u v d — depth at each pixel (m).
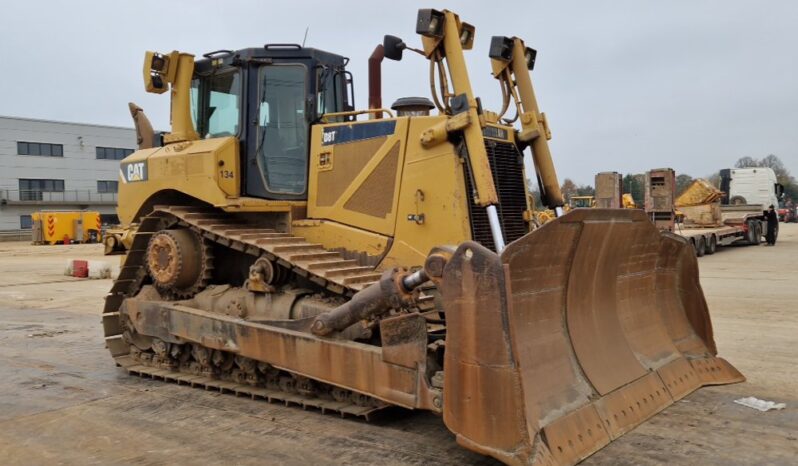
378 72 6.91
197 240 6.68
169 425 5.24
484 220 5.45
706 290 12.51
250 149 6.43
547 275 4.52
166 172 6.78
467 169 5.35
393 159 5.70
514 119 6.29
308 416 5.39
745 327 8.79
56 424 5.31
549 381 4.35
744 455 4.38
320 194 6.24
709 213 23.17
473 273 3.84
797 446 4.53
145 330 6.80
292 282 6.06
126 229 7.48
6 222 49.06
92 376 6.93
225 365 6.29
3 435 5.06
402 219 5.60
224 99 6.75
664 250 5.95
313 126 6.37
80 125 53.00
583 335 4.85
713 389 5.82
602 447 4.31
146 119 7.87
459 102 5.21
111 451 4.69
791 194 82.69
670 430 4.83
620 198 18.48
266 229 6.50
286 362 5.37
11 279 17.38
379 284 4.64
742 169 29.83
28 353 8.15
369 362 4.75
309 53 6.39
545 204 6.21
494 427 3.73
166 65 6.88
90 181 53.69
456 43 5.32
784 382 6.07
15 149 49.75
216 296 6.39
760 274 15.27
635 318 5.59
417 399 4.44
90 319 10.87
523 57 6.30
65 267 20.00
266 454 4.56
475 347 3.82
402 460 4.38
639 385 5.05
